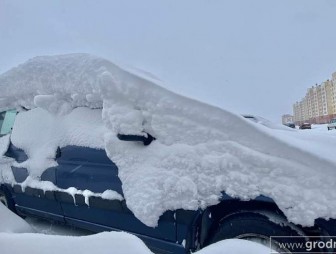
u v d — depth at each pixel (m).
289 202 2.11
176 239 2.51
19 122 4.04
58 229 3.81
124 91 2.78
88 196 3.03
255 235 2.25
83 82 3.23
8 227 2.76
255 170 2.26
